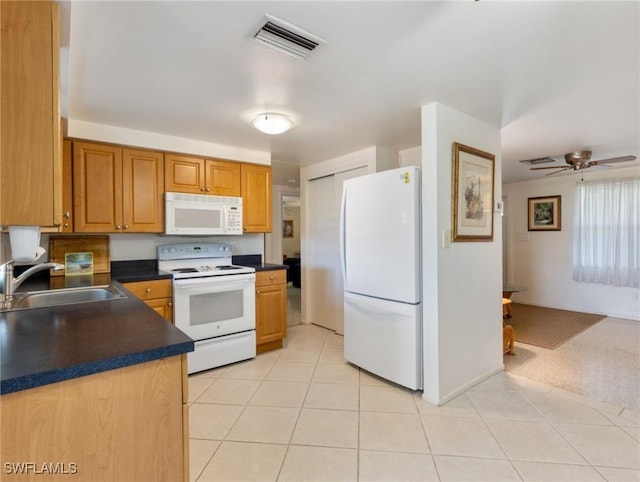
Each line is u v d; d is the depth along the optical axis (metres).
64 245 2.71
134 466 0.96
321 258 4.24
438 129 2.26
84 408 0.89
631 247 4.49
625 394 2.42
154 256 3.20
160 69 1.78
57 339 1.06
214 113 2.43
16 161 1.04
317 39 1.52
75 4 1.25
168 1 1.25
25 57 1.05
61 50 1.50
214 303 2.89
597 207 4.79
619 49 1.62
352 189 2.85
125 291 1.97
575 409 2.21
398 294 2.47
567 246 5.15
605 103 2.29
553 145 3.42
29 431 0.82
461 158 2.41
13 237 1.34
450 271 2.35
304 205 4.41
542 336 3.83
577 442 1.85
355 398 2.37
